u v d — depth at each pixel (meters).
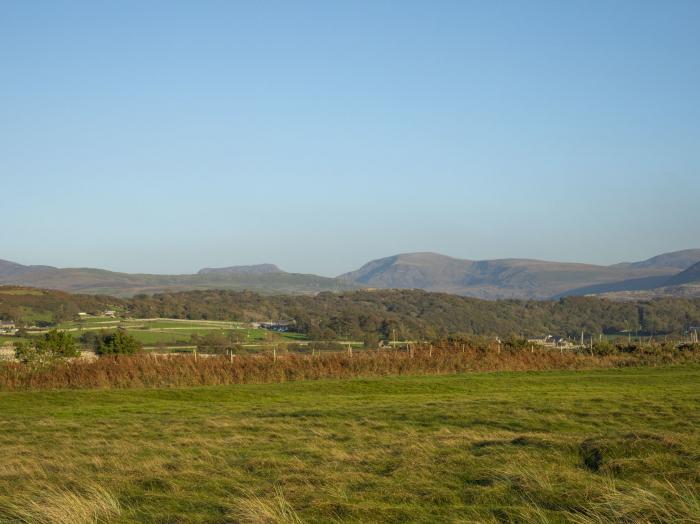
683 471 9.70
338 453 11.78
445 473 10.23
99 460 11.63
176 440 13.68
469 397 20.72
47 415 18.53
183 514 8.56
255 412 18.00
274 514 8.22
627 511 7.93
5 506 8.90
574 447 11.37
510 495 9.00
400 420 15.84
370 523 8.12
